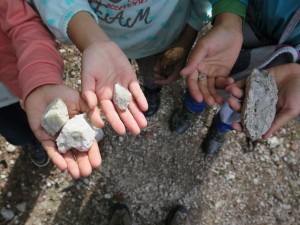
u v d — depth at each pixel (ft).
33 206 1.70
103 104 1.06
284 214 1.90
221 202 1.87
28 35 1.04
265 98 1.19
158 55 1.60
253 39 1.38
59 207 1.72
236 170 1.93
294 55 1.24
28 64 1.01
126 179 1.82
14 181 1.72
